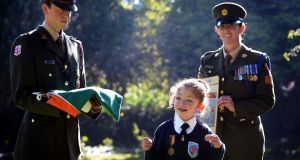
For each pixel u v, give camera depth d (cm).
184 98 605
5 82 1986
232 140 751
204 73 784
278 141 3228
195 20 2916
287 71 2838
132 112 3159
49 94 600
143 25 3006
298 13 2852
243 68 755
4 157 2100
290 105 3253
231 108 736
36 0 1952
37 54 643
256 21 2773
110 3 2578
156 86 2983
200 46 2858
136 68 2916
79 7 2397
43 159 650
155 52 2977
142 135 2956
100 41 2561
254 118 753
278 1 2845
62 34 664
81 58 689
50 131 650
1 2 1892
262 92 748
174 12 2983
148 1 2966
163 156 613
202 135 604
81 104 599
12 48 652
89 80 2584
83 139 1875
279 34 2778
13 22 1917
